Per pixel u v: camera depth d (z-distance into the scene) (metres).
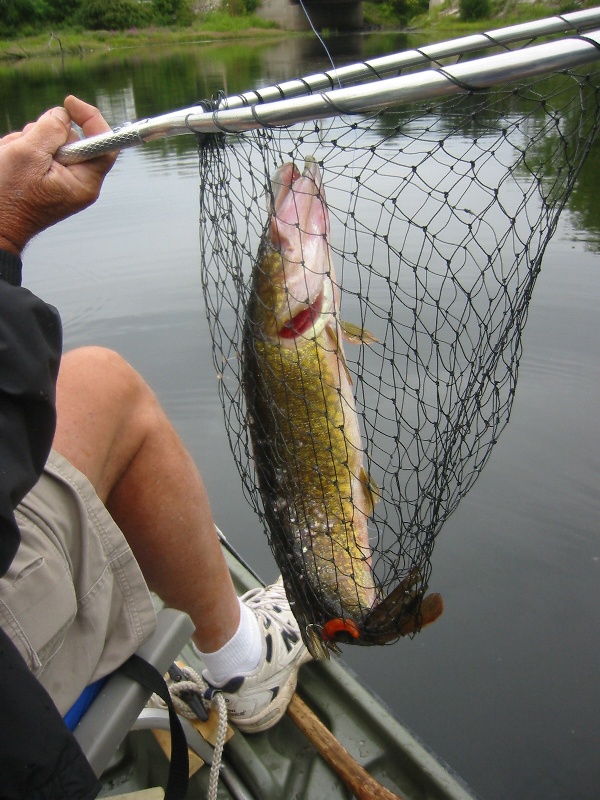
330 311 1.12
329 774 1.16
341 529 1.13
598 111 0.80
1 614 0.74
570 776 1.32
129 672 0.88
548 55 0.69
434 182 3.54
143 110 6.58
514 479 2.05
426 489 1.08
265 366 1.12
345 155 2.83
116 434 0.96
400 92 0.74
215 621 1.12
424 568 1.05
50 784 0.70
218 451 2.30
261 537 1.96
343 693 1.27
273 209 1.03
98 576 0.85
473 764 1.35
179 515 1.02
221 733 1.12
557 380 2.49
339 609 1.11
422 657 1.59
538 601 1.69
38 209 0.90
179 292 3.31
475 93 0.73
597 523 1.88
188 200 4.62
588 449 2.14
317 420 1.12
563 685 1.50
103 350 1.00
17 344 0.67
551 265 3.28
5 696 0.66
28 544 0.77
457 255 3.21
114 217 4.38
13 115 6.44
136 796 1.05
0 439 0.65
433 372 2.52
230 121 0.83
